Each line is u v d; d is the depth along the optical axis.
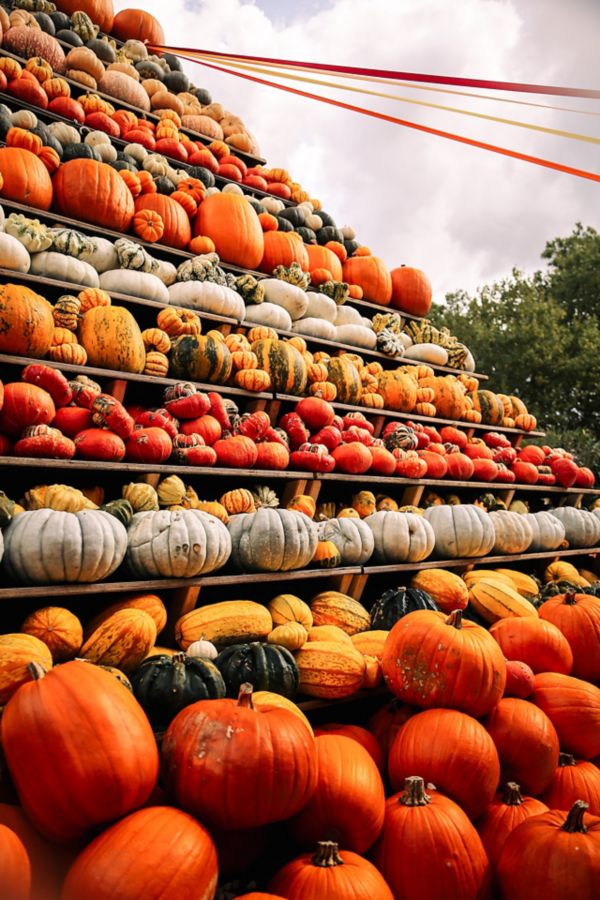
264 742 1.74
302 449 3.79
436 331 5.78
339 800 1.92
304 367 4.14
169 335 3.82
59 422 3.01
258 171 6.23
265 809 1.72
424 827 1.93
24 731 1.61
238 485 3.71
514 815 2.22
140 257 3.90
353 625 3.01
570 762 2.54
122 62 6.16
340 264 5.57
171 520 2.69
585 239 22.56
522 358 18.12
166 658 2.27
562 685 2.69
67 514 2.46
